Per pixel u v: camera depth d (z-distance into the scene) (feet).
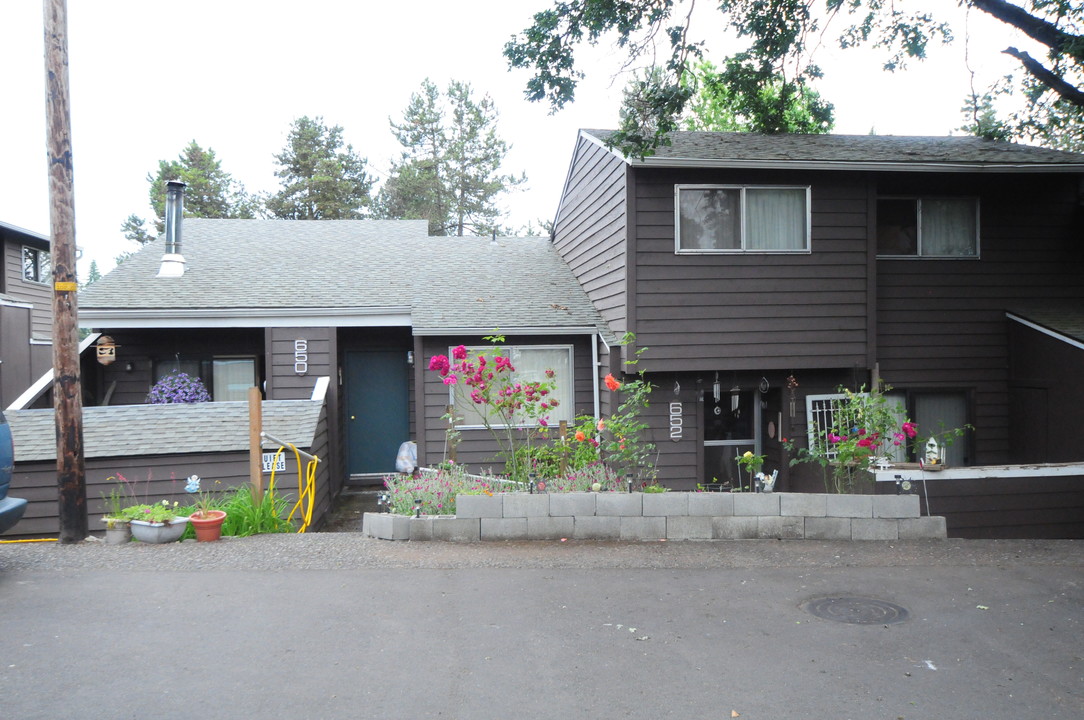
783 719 11.73
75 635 14.74
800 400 37.83
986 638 15.14
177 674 13.02
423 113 124.47
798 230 36.45
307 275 44.04
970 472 26.16
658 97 33.14
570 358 40.11
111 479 29.01
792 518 23.15
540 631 15.26
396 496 24.79
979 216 38.83
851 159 35.24
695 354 35.81
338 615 16.06
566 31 34.17
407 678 13.00
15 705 11.78
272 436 29.86
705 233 36.01
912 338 38.42
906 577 19.25
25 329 52.01
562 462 27.50
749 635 15.17
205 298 39.34
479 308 40.50
